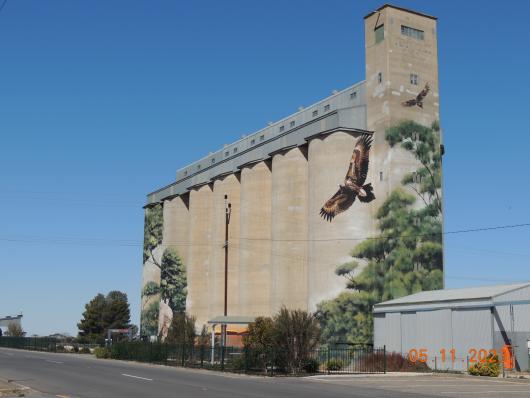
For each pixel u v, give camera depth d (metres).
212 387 26.67
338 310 65.06
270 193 81.19
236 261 87.38
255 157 83.75
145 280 109.44
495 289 49.38
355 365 46.25
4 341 101.94
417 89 69.69
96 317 142.25
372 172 68.00
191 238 97.62
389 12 69.69
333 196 67.69
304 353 39.34
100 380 29.88
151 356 50.91
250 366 39.28
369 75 70.94
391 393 26.02
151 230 110.50
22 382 28.47
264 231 80.56
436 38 72.44
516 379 38.53
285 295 72.62
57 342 92.38
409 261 65.19
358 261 65.75
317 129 71.69
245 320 63.34
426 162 68.50
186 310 96.50
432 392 27.17
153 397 21.95
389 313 56.06
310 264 68.69
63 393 23.45
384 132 67.50
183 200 104.00
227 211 83.44
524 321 47.50
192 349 47.53
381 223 66.12
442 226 68.25
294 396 23.14
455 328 49.00
